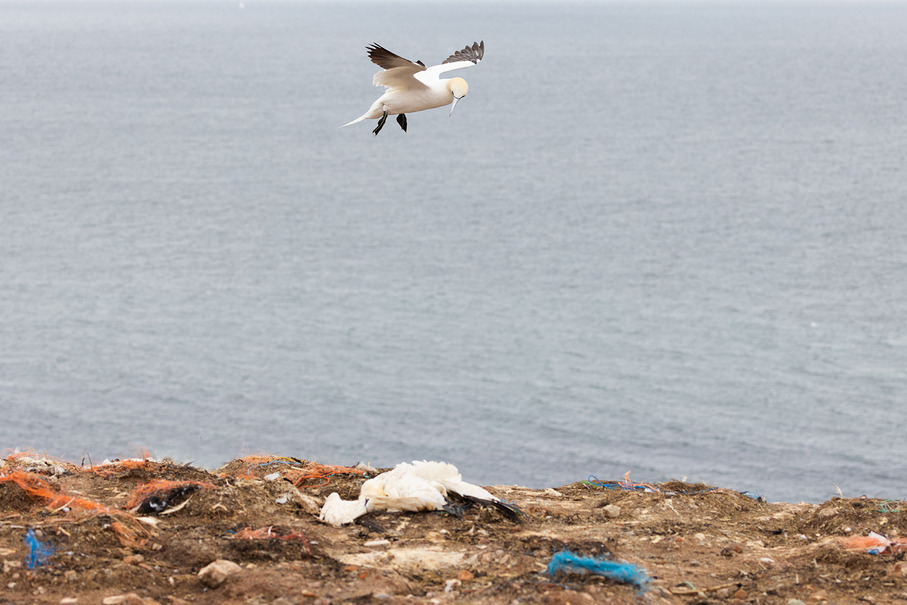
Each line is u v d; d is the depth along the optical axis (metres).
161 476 8.85
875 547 7.45
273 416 50.12
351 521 7.92
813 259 86.56
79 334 63.66
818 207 109.44
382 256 88.06
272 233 97.25
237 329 66.12
